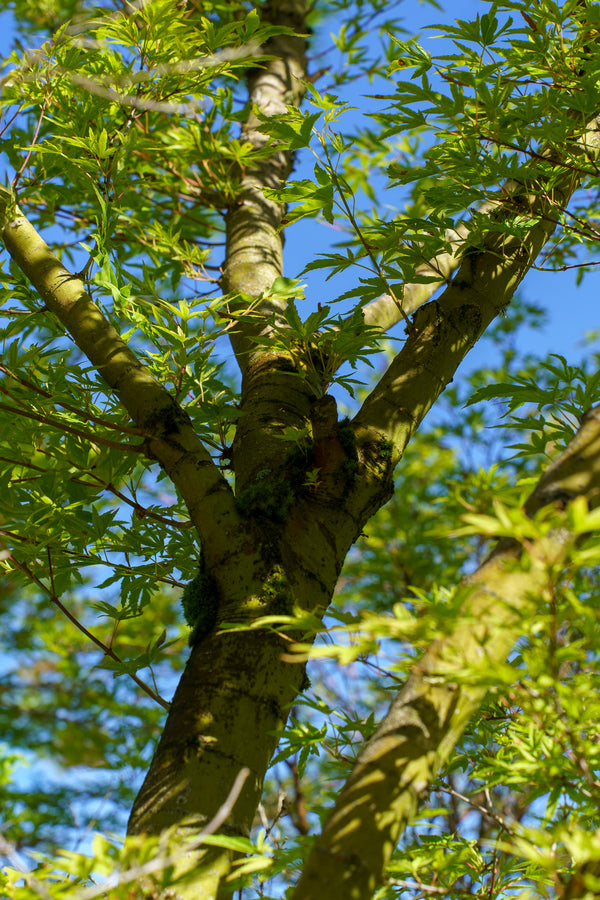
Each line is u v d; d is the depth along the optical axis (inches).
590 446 56.7
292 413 93.0
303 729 66.6
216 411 93.2
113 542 99.3
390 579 197.3
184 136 139.3
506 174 86.0
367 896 47.2
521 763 59.4
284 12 171.3
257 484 81.5
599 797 54.6
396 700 54.1
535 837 50.1
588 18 83.7
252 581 74.0
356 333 87.3
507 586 52.8
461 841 76.8
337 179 85.0
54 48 102.4
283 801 83.4
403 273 88.0
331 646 51.3
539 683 51.0
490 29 85.7
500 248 97.3
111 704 213.6
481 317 94.5
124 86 106.4
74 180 114.3
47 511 89.8
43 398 89.8
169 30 103.4
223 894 57.6
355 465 83.1
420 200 134.1
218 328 100.9
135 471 118.0
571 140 89.3
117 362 87.7
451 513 63.2
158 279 138.9
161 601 219.0
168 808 60.9
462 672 46.8
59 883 52.4
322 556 78.4
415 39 99.0
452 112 85.9
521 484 65.6
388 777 50.4
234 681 68.0
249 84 163.8
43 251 96.1
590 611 48.3
